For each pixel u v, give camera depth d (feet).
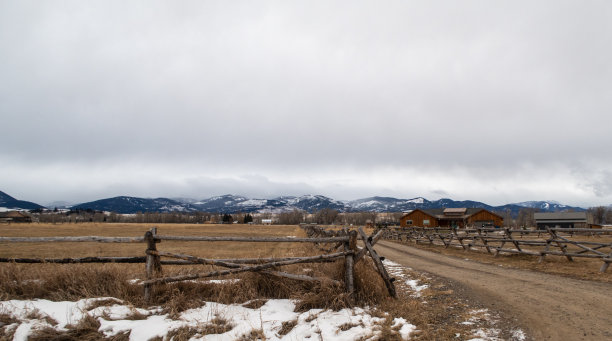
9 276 21.44
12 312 17.97
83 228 274.98
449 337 16.35
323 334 17.03
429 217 252.83
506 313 19.70
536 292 24.84
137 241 22.58
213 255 62.64
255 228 316.81
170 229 270.87
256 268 22.85
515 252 46.68
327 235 47.42
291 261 22.97
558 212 251.19
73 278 21.71
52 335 16.37
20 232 194.08
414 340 16.11
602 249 55.11
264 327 18.08
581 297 22.94
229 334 17.26
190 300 21.20
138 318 18.92
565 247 40.73
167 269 25.86
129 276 24.63
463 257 53.42
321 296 21.71
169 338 16.92
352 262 22.89
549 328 17.01
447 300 23.47
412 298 24.73
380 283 24.11
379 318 19.31
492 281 30.07
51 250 76.79
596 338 15.52
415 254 62.44
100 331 17.21
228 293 22.47
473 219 244.42
